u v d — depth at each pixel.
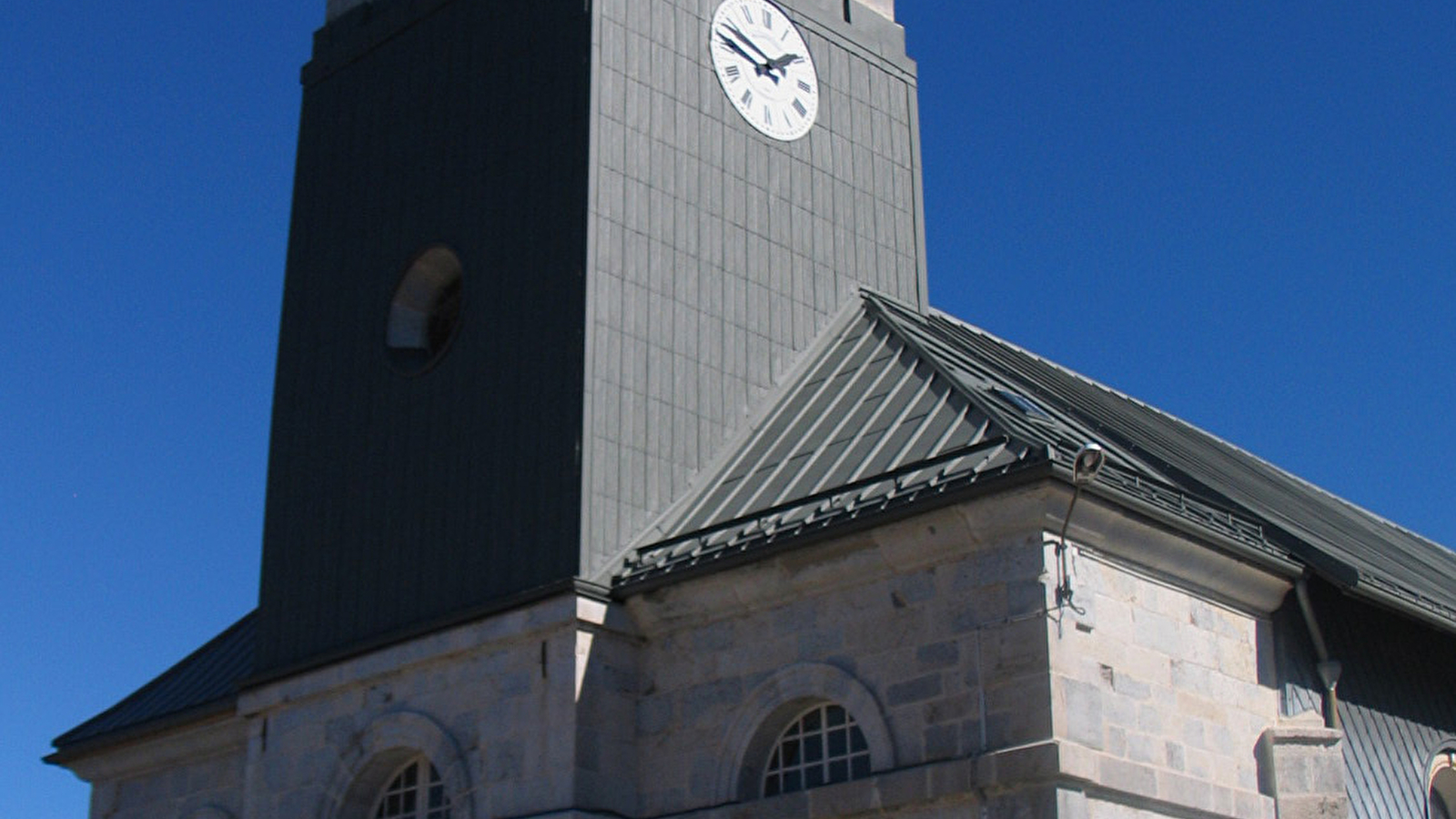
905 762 17.88
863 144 26.11
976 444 18.72
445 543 21.88
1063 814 16.72
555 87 23.00
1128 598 18.27
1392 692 21.19
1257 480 26.89
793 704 19.08
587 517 20.64
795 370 23.67
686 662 19.92
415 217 24.09
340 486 23.47
